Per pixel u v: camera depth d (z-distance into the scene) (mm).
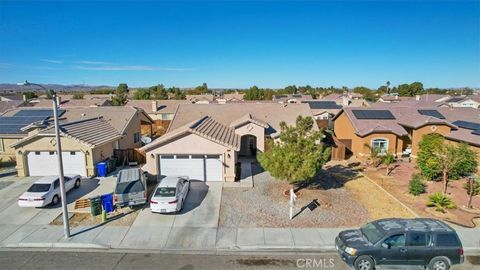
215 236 14367
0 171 25281
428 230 11547
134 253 13023
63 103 57844
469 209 17234
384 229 11914
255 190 20531
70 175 20797
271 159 18141
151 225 15523
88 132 25312
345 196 19422
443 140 26438
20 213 17031
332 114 56469
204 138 21922
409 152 30297
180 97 93062
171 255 12844
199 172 22484
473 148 24797
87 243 13734
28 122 29656
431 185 21562
